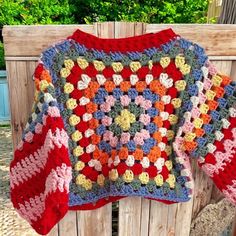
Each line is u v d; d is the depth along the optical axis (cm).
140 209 118
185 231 124
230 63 104
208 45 100
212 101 96
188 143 98
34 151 93
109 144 99
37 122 90
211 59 102
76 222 117
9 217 198
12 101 103
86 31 97
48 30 96
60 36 97
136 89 95
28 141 93
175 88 95
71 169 93
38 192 96
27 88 102
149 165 99
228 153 98
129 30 98
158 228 122
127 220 119
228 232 130
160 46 93
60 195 84
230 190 100
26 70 100
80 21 373
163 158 101
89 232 120
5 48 97
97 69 93
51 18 361
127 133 96
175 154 101
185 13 310
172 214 120
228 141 97
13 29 95
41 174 94
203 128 97
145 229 121
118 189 98
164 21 314
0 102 319
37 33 96
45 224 85
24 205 99
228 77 99
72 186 102
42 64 90
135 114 96
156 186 101
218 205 123
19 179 97
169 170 103
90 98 95
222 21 129
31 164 94
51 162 85
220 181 100
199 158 100
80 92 94
